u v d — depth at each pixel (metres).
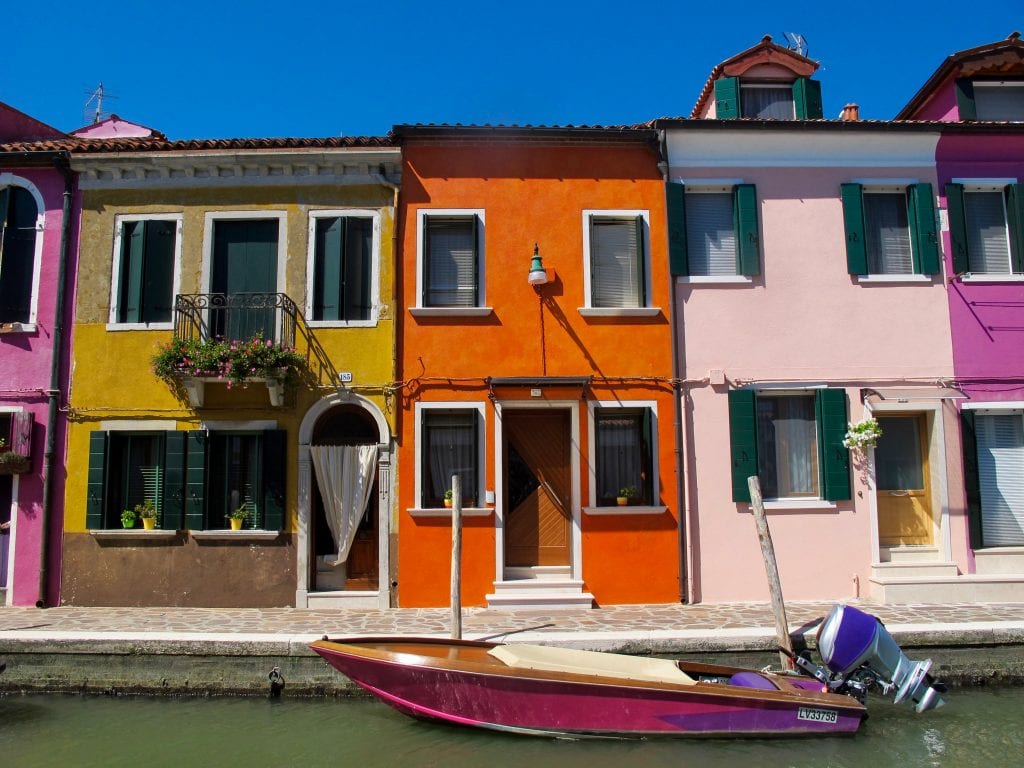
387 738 7.30
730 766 6.75
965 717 7.79
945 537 10.94
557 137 11.30
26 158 11.16
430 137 11.19
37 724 7.65
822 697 7.39
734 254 11.51
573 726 7.23
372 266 11.13
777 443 11.24
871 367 11.20
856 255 11.32
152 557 10.64
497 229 11.25
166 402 10.90
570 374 11.02
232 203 11.22
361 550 10.86
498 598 10.35
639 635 8.55
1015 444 11.28
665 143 11.31
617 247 11.45
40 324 11.09
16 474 10.80
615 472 11.05
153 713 7.93
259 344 10.40
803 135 11.40
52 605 10.61
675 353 11.10
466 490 10.88
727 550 10.84
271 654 8.39
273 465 10.69
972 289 11.41
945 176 11.63
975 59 12.21
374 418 10.87
